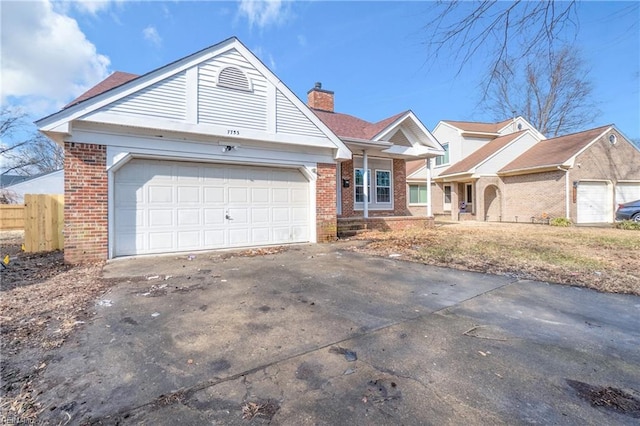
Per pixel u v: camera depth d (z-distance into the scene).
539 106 21.27
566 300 4.66
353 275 6.07
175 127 7.80
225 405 2.27
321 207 10.33
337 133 12.77
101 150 7.25
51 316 3.95
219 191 8.88
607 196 17.52
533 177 18.27
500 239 10.56
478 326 3.71
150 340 3.32
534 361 2.91
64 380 2.57
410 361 2.90
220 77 8.38
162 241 8.12
